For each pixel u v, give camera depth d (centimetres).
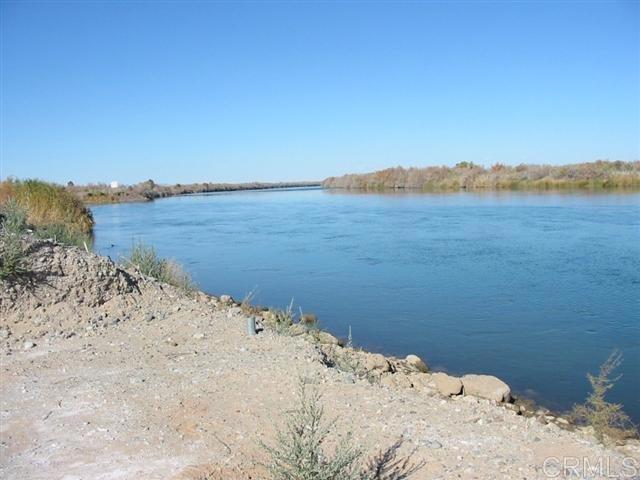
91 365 784
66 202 2959
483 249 2598
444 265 2250
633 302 1580
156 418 605
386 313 1545
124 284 1082
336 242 3056
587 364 1116
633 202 4575
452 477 477
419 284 1909
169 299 1131
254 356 809
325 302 1691
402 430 570
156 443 548
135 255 1428
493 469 490
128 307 1048
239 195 11875
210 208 6656
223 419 598
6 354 830
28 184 2691
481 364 1130
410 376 979
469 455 518
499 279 1944
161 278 1389
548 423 786
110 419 605
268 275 2161
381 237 3192
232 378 717
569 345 1234
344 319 1492
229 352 840
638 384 1005
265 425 580
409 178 9675
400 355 1195
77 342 891
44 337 909
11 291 949
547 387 1002
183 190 13762
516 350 1209
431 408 641
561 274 1991
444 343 1271
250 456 520
